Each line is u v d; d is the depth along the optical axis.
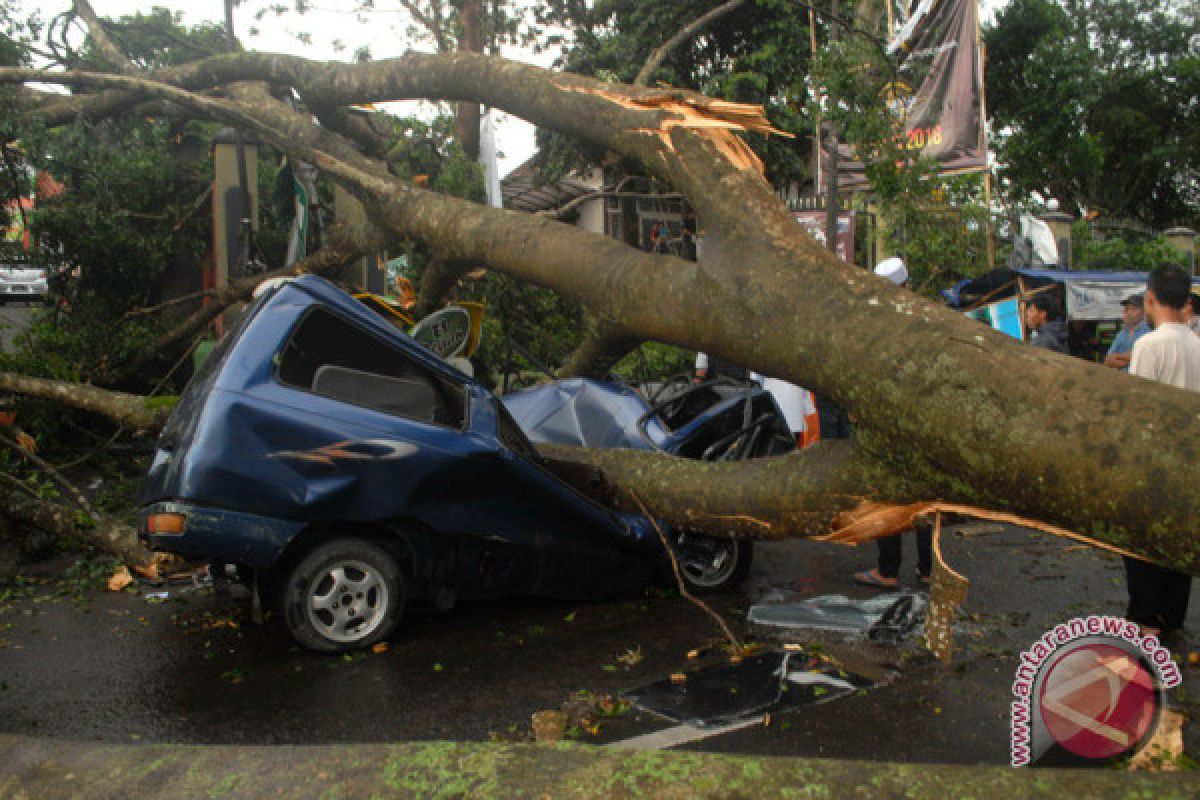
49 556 6.08
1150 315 4.27
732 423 6.04
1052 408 2.80
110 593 5.25
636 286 4.51
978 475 3.04
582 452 5.30
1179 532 2.48
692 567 5.16
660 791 1.32
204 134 14.17
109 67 8.85
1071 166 28.58
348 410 4.12
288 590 4.03
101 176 10.80
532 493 4.57
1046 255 15.70
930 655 3.90
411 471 4.17
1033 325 8.56
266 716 3.45
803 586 5.21
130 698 3.65
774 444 5.96
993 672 3.69
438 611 4.82
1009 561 5.52
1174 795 1.20
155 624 4.66
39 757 1.66
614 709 3.39
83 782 1.55
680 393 6.23
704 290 4.14
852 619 4.44
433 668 3.95
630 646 4.20
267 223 14.22
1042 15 27.52
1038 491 2.85
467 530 4.40
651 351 14.66
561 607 4.92
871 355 3.37
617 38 17.81
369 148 10.07
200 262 12.78
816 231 11.80
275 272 8.28
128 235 11.06
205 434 3.80
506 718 3.38
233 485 3.80
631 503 4.89
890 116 10.84
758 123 4.59
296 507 3.91
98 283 11.50
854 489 3.79
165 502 3.80
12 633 4.52
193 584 5.37
